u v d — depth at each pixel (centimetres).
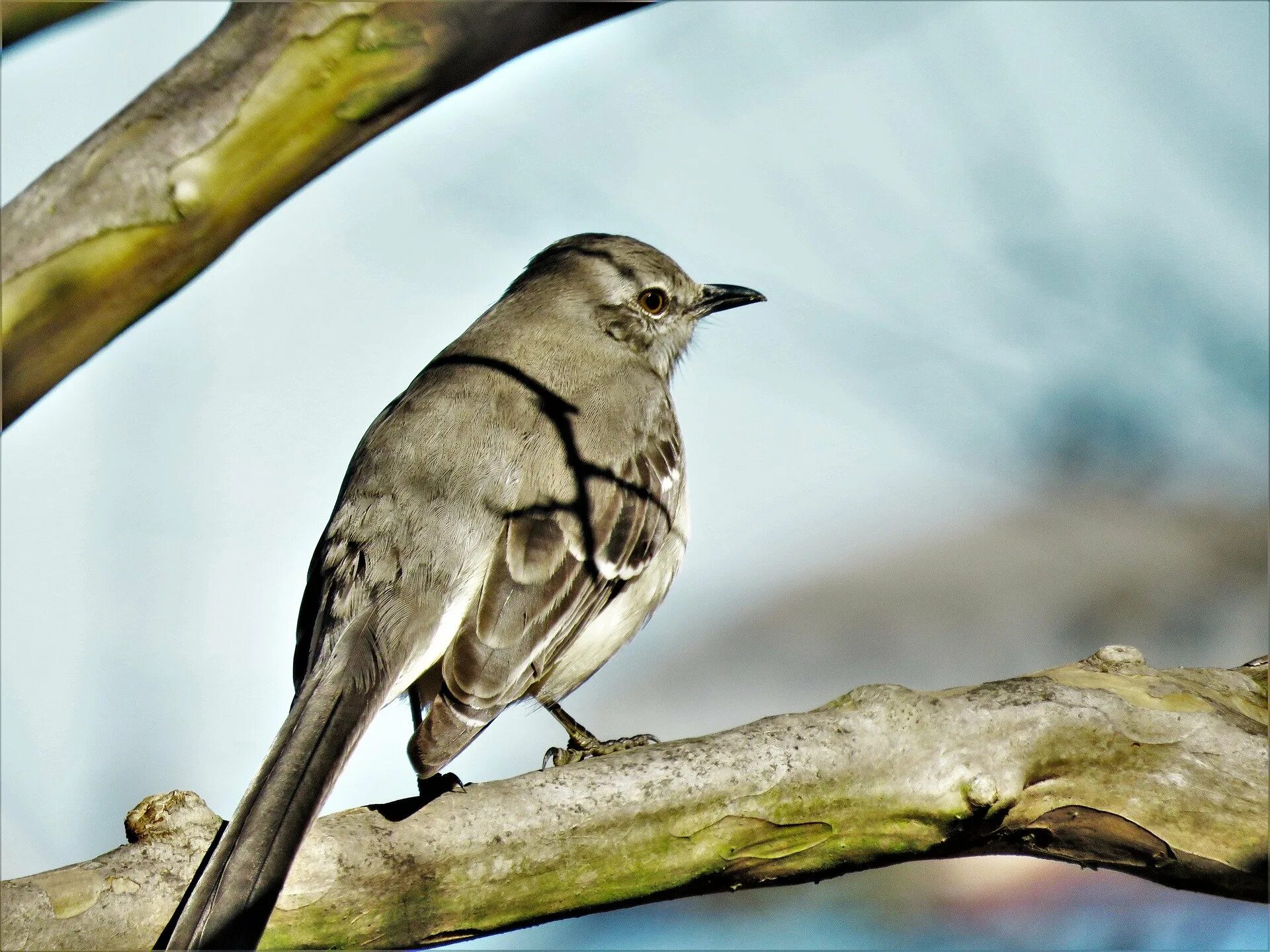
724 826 704
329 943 657
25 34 448
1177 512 1902
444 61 493
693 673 2208
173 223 479
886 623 2178
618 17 507
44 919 602
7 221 474
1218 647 1833
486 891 679
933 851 727
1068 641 1988
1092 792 722
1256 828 710
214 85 486
